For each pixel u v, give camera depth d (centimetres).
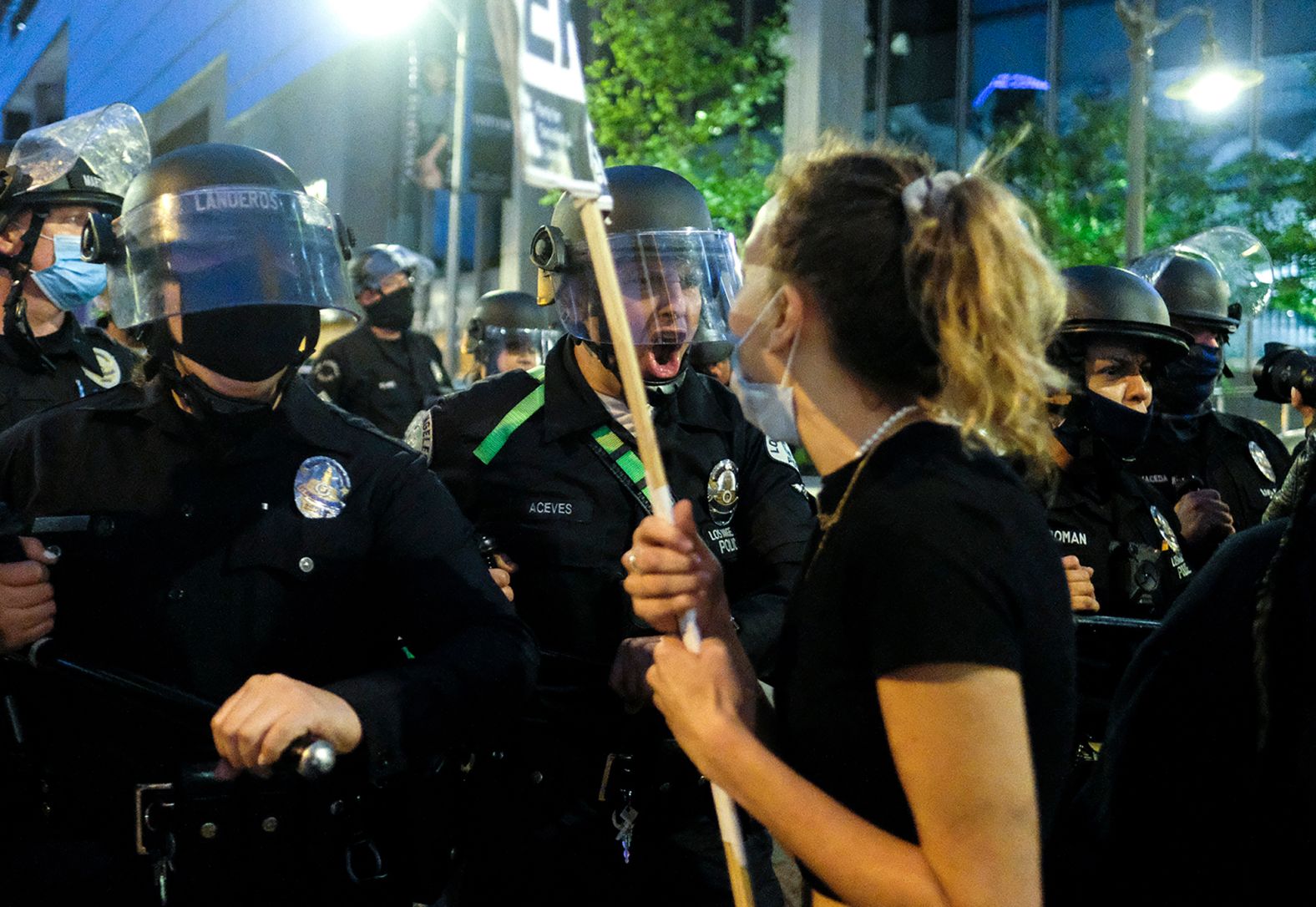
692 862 247
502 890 245
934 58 1622
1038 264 138
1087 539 294
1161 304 298
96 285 303
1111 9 1479
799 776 139
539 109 150
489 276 1978
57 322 319
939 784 126
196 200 190
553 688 240
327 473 201
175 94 2753
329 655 200
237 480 197
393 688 182
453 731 189
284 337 193
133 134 301
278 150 2261
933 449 138
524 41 148
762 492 265
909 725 128
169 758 190
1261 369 392
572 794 243
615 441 257
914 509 133
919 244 136
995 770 125
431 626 203
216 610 193
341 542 200
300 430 202
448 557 205
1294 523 139
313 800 192
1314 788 133
